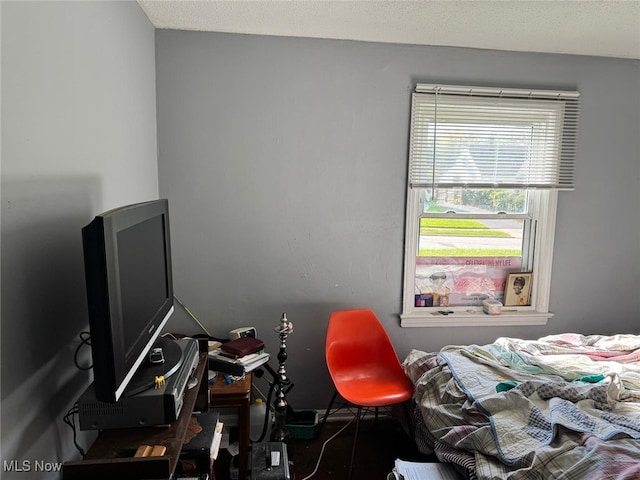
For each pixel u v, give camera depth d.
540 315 2.84
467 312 2.82
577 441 1.50
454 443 1.72
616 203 2.86
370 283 2.69
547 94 2.64
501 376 2.05
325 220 2.61
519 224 2.85
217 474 2.13
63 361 1.35
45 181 1.23
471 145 2.64
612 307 2.96
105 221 1.09
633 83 2.78
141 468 1.11
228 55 2.42
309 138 2.53
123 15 1.87
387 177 2.62
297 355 2.67
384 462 2.29
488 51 2.61
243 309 2.60
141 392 1.29
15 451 1.10
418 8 2.04
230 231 2.54
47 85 1.23
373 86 2.54
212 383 2.11
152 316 1.55
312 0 1.97
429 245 2.78
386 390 2.26
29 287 1.16
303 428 2.47
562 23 2.19
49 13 1.24
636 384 1.92
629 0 1.92
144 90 2.19
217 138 2.47
